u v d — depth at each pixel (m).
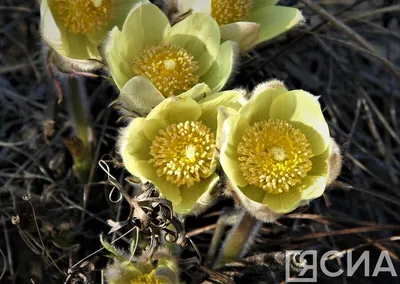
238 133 0.35
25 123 0.47
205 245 0.43
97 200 0.44
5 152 0.46
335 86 0.51
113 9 0.39
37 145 0.46
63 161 0.45
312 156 0.35
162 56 0.37
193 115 0.36
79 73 0.39
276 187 0.35
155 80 0.37
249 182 0.35
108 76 0.39
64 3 0.38
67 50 0.38
